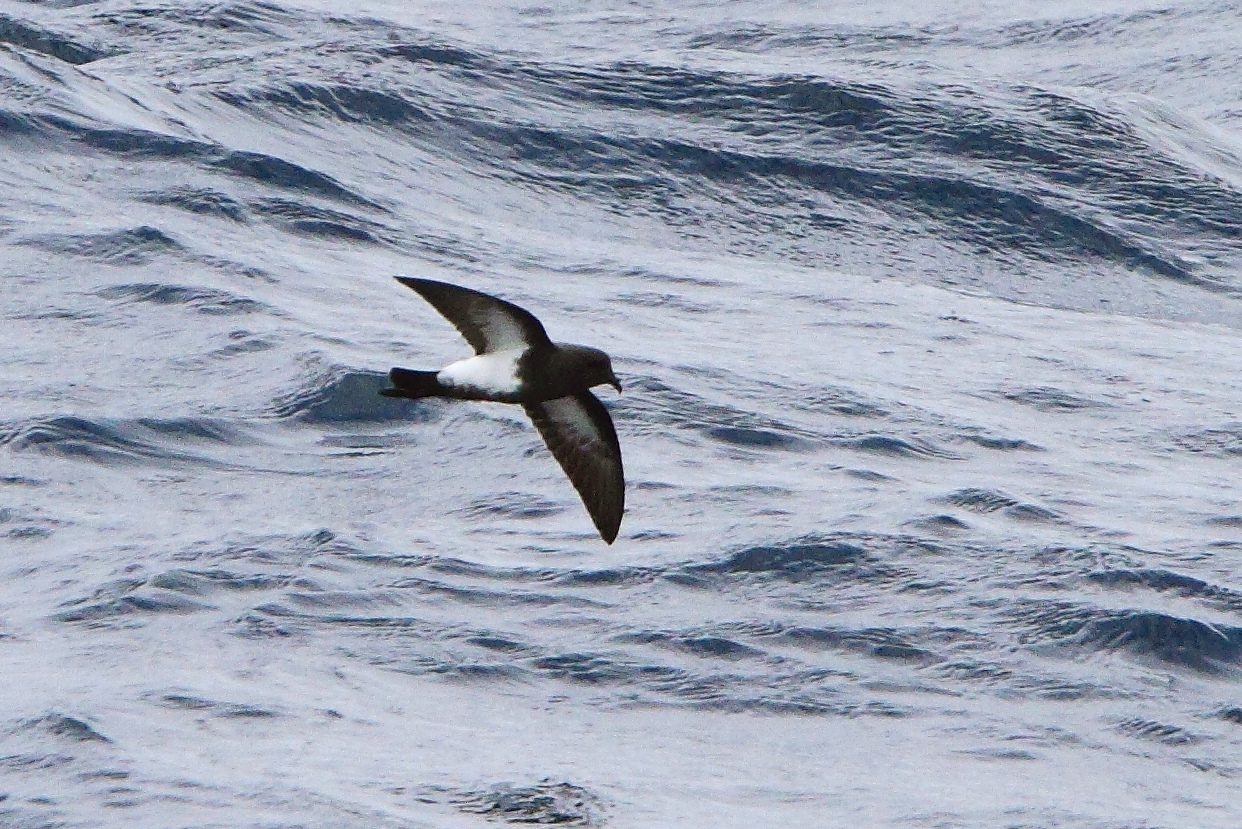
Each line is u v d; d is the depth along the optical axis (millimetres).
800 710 13102
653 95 35688
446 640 13914
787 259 30938
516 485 17672
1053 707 13406
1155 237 33188
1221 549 16828
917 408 21422
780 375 22156
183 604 14336
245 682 12727
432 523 16781
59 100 28844
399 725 12141
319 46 35938
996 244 32406
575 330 23781
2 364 20203
